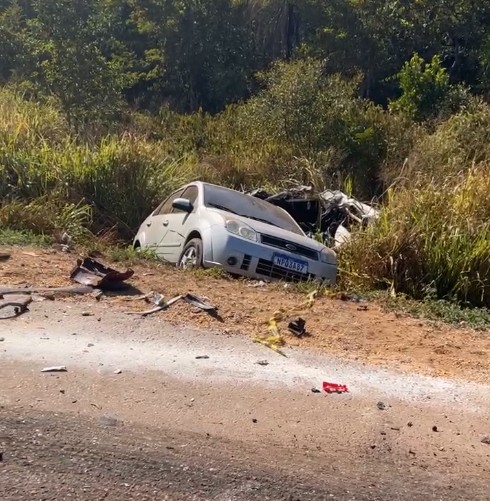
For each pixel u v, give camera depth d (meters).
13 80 23.00
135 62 36.12
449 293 8.08
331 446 3.87
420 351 5.60
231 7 36.66
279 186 15.45
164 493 3.22
